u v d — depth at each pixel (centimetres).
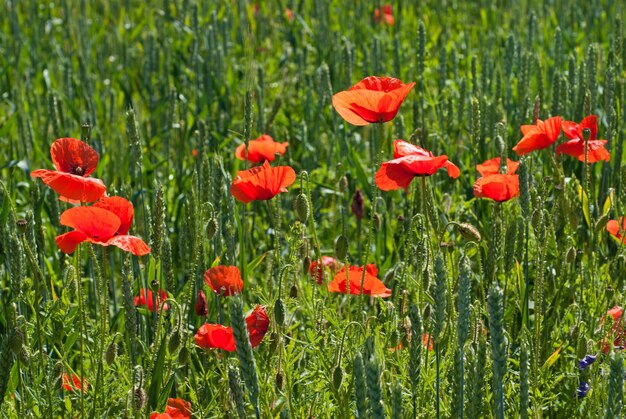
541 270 510
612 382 338
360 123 486
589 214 614
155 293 489
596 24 1261
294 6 1354
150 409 456
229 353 484
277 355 459
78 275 455
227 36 1165
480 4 1576
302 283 568
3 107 1101
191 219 552
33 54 1236
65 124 938
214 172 545
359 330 471
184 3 1227
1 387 423
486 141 781
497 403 358
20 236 488
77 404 476
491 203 670
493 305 351
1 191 630
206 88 959
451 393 441
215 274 497
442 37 1161
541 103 773
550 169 727
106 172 827
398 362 450
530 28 1023
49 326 495
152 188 781
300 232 510
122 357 481
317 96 915
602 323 521
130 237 425
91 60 1287
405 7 1431
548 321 549
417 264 521
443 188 750
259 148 684
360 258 671
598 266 614
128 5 1570
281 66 1147
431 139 794
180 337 455
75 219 418
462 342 373
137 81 1176
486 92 881
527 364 366
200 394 489
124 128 1002
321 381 456
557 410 505
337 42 1054
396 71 913
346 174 800
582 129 599
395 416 342
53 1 1628
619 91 791
